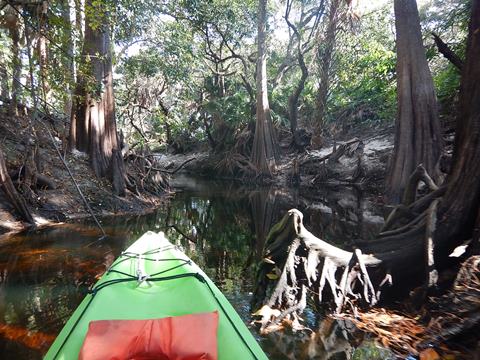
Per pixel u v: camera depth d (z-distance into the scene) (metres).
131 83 27.09
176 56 21.05
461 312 4.12
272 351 4.10
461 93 5.37
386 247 5.36
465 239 5.13
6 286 5.84
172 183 24.80
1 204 9.61
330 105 26.53
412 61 12.16
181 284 4.47
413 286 5.38
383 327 4.58
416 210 5.86
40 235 8.99
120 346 3.02
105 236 9.11
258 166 24.20
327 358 3.95
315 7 26.59
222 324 3.53
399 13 12.41
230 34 25.97
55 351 3.13
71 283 6.00
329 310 5.05
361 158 19.28
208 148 32.66
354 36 21.52
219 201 16.88
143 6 16.42
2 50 10.34
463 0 15.37
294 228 5.40
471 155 5.06
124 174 14.08
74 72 11.43
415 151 12.02
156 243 6.10
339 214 12.45
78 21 10.23
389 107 21.33
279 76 27.61
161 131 33.19
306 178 22.17
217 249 8.54
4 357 3.86
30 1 8.27
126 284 4.45
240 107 27.48
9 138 12.45
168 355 2.99
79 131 13.65
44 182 11.22
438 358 3.85
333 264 5.29
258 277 5.82
